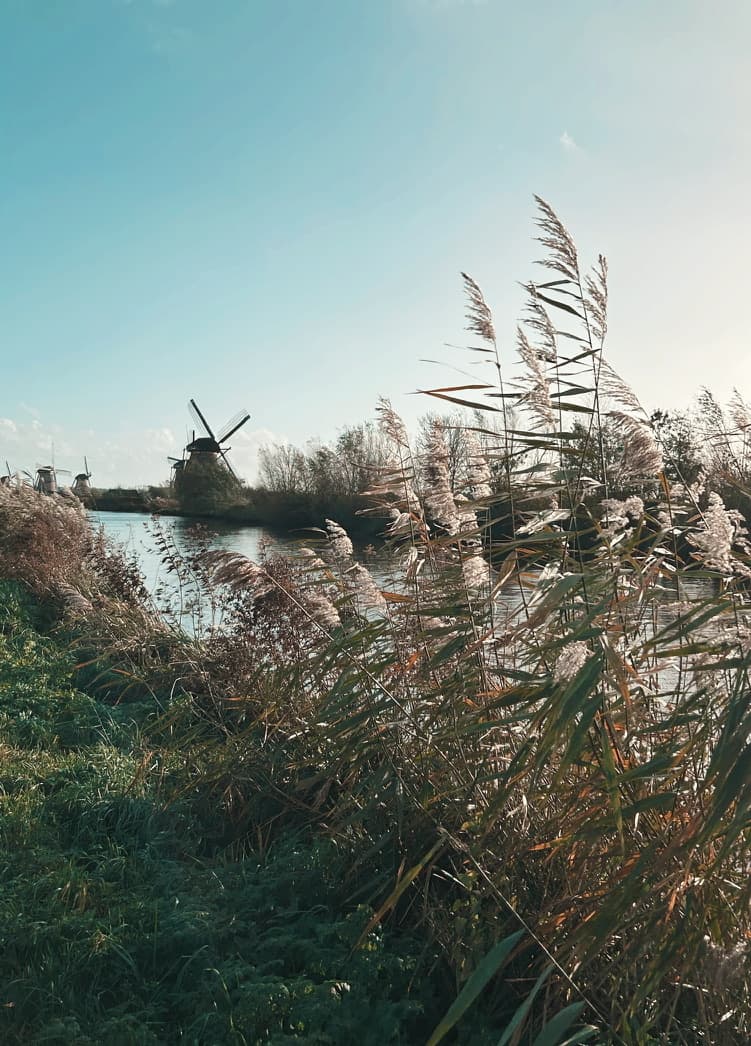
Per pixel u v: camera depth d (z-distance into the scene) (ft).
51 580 49.19
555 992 11.01
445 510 15.35
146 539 75.97
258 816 19.36
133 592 38.81
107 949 14.12
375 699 15.44
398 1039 11.26
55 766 22.79
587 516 13.10
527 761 11.38
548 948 11.25
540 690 10.89
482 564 14.56
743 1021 9.59
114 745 25.08
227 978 12.92
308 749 18.81
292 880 15.72
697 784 10.76
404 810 14.64
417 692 15.89
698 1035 10.19
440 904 13.44
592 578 12.13
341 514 116.26
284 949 13.82
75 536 58.75
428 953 13.19
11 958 13.80
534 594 11.05
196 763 21.83
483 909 12.62
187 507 179.22
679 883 9.29
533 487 13.69
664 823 11.15
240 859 18.07
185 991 13.43
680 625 11.15
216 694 24.25
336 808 16.38
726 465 15.40
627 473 12.77
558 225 13.44
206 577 18.86
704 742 10.60
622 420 12.65
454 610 14.12
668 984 10.52
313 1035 11.10
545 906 11.75
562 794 12.54
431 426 15.70
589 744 11.85
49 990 13.17
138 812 19.56
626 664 10.39
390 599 15.90
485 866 12.76
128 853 18.34
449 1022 8.19
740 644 10.43
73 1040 11.71
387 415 16.65
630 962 9.74
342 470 122.11
